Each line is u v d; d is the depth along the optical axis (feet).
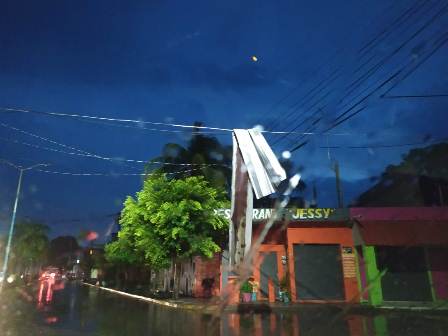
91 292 107.55
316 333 36.04
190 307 59.77
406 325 40.98
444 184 80.43
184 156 88.89
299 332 36.60
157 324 42.04
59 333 34.96
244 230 35.29
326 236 69.05
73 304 65.98
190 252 67.97
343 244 68.74
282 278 68.49
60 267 321.52
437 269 62.95
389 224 64.95
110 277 170.30
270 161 35.63
